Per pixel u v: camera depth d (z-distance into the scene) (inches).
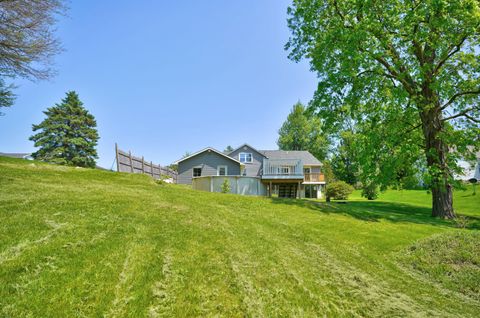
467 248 222.8
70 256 135.7
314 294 141.4
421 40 436.1
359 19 474.6
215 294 127.1
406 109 441.7
